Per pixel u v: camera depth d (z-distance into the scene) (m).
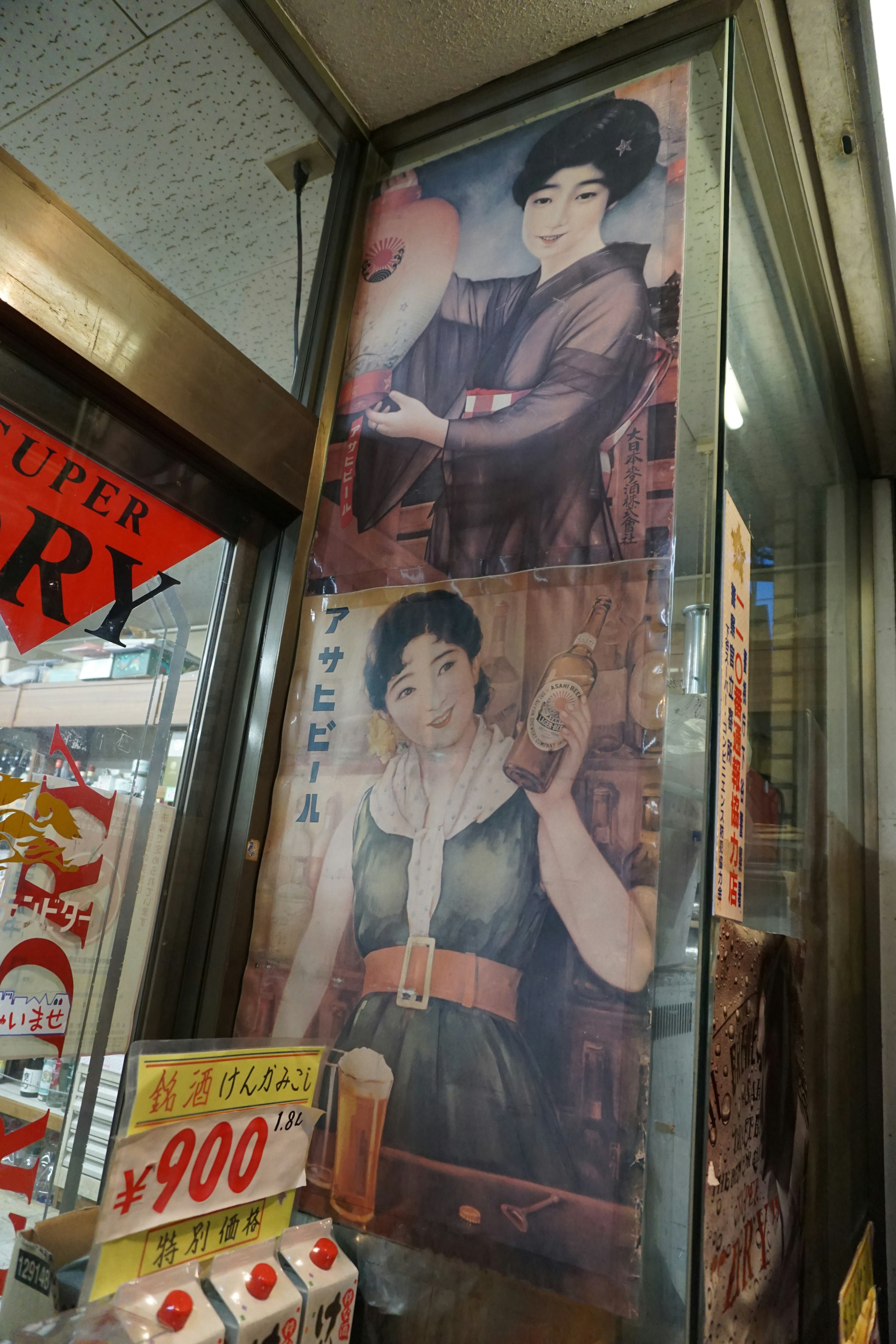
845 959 1.98
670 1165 0.96
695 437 1.20
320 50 1.59
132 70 1.46
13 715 1.14
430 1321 1.06
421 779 1.30
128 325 1.25
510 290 1.48
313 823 1.39
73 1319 0.79
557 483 1.31
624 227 1.38
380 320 1.64
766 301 1.54
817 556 1.96
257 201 1.59
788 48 1.52
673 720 1.11
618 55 1.50
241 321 1.53
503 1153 1.08
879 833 2.39
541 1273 1.01
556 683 1.22
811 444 1.93
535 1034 1.10
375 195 1.75
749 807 1.25
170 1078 0.90
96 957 1.21
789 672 1.60
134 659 1.30
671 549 1.17
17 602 1.15
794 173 1.70
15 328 1.13
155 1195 0.87
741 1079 1.13
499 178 1.57
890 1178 2.12
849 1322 1.62
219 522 1.46
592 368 1.34
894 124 1.63
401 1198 1.13
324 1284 0.98
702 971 0.99
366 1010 1.24
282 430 1.51
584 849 1.13
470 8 1.48
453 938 1.20
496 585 1.32
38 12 1.38
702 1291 0.91
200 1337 0.82
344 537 1.52
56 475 1.21
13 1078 1.10
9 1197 1.07
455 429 1.45
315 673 1.47
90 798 1.22
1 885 1.11
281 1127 1.02
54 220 1.17
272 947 1.35
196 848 1.37
